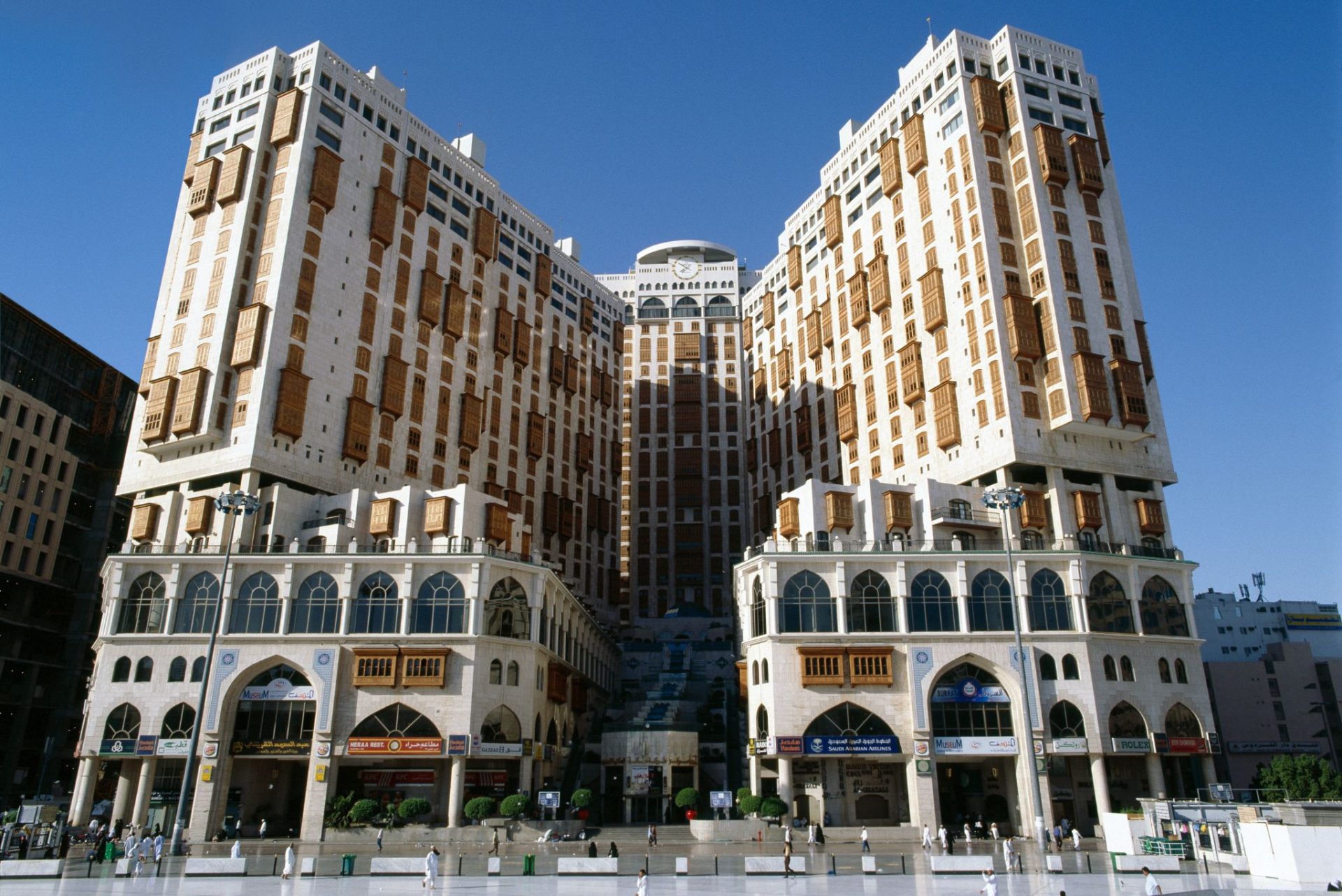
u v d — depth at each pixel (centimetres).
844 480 9462
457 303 9769
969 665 6250
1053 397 7469
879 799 6394
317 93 8644
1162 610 6662
